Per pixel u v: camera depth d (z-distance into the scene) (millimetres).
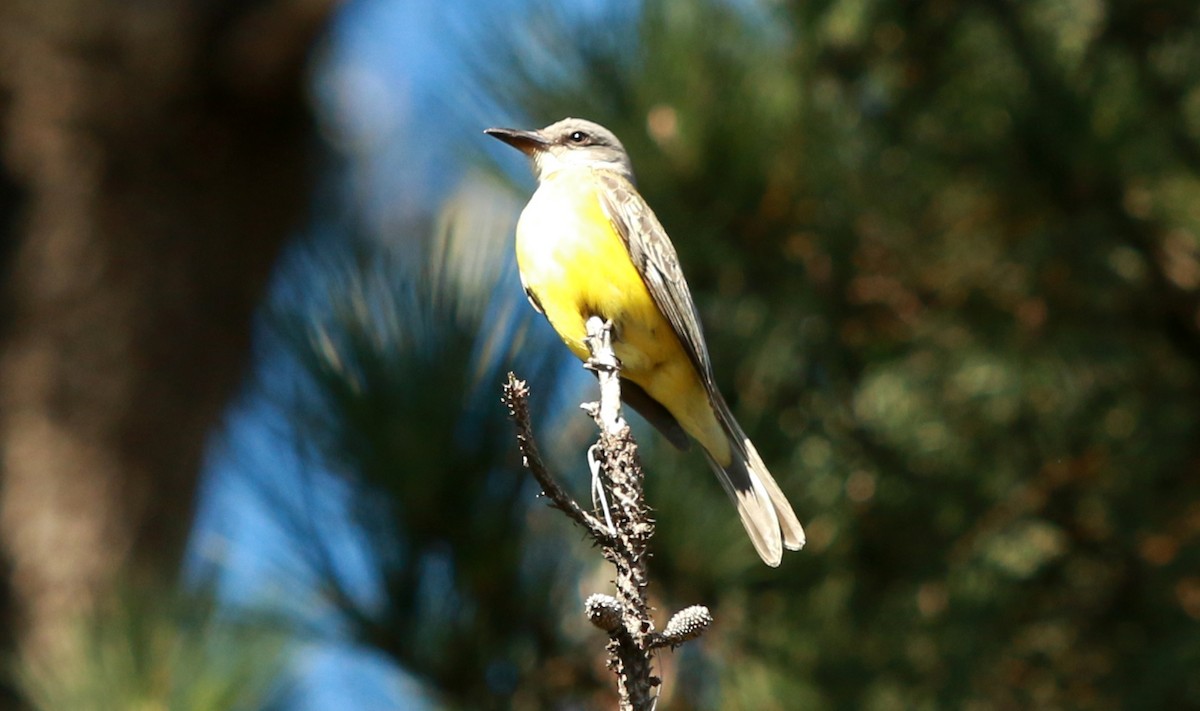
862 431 10422
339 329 7953
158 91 17625
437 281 8070
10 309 17578
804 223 10461
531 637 8492
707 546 8984
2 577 16625
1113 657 10195
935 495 10336
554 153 10586
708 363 9727
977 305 10875
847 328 10750
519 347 8156
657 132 10117
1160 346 10688
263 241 18266
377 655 8297
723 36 10414
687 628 5461
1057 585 10570
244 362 17984
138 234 17703
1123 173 10062
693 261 10422
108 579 9086
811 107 10391
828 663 9359
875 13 10461
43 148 17594
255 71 17703
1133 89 10180
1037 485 10500
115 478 17141
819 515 10055
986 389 10883
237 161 18094
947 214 10828
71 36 17453
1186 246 10336
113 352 17406
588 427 8664
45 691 7824
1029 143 10008
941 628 9938
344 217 10469
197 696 7633
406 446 7844
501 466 8031
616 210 10078
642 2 10250
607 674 8609
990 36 10539
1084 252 10312
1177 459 10406
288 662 8047
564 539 8555
